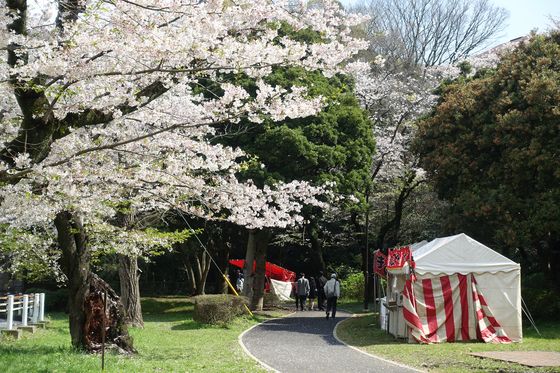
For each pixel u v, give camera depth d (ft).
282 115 27.78
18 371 26.81
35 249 43.21
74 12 24.64
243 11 25.86
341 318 71.36
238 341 46.75
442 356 38.47
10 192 25.81
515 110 58.39
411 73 113.50
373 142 74.95
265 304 91.35
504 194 57.57
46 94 25.91
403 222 99.25
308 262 122.83
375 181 93.71
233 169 34.71
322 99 28.84
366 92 95.25
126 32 23.00
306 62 27.94
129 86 27.43
